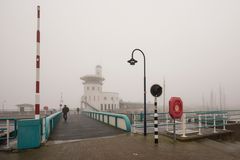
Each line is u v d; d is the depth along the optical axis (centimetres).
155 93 950
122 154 745
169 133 1137
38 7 1134
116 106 6188
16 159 693
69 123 1972
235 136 1276
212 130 1300
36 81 1052
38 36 1112
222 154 753
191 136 1027
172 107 973
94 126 1655
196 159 689
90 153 759
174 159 688
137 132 1254
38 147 842
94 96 5691
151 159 687
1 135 1152
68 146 871
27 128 834
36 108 1027
